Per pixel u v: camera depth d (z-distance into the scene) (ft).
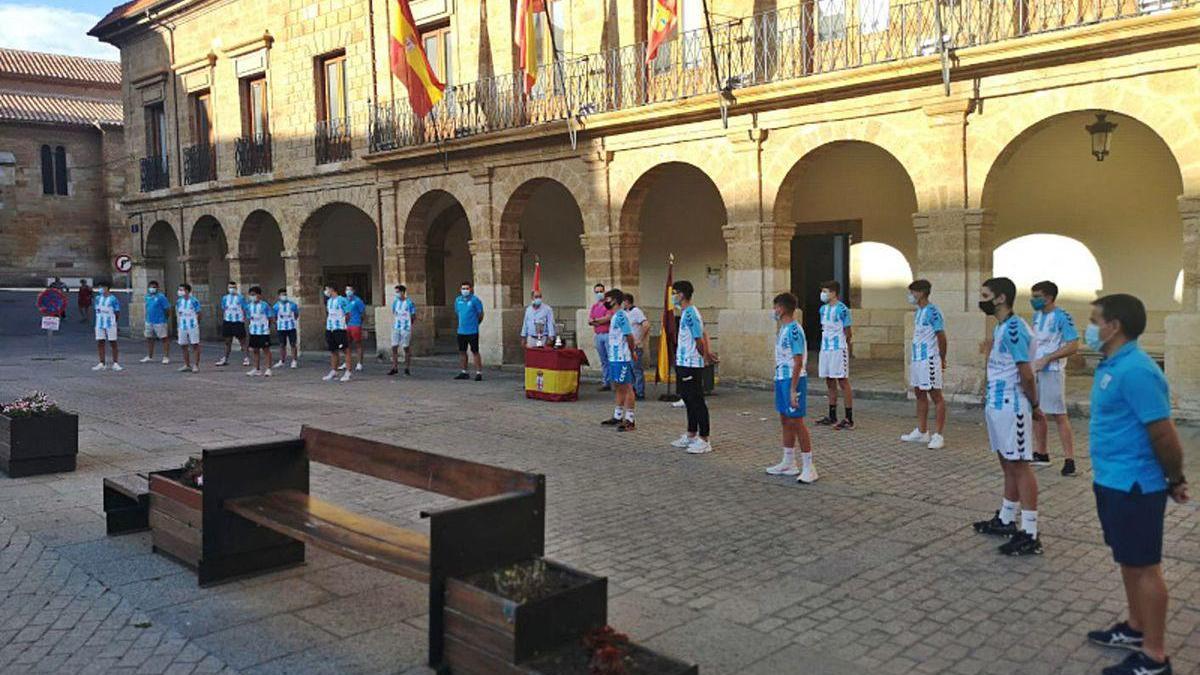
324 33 74.54
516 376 60.29
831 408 38.52
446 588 14.17
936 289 42.78
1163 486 14.44
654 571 20.24
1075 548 21.43
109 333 67.05
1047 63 38.73
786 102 46.70
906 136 43.45
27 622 17.31
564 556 21.40
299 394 52.34
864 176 57.57
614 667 12.14
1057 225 50.14
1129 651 15.60
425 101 60.80
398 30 60.18
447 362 67.10
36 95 151.84
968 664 15.23
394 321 62.28
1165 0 35.50
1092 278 49.19
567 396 47.91
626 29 54.75
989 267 42.24
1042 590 18.69
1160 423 14.03
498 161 61.77
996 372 21.40
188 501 19.88
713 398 47.32
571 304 74.90
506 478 15.99
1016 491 22.15
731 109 48.65
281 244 94.73
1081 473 28.96
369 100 70.90
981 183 41.29
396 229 70.33
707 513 25.11
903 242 56.34
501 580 14.16
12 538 22.79
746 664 15.30
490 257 63.26
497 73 62.90
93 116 151.33
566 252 74.79
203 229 92.07
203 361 74.90
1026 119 39.83
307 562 20.85
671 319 48.01
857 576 19.70
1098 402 15.05
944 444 34.12
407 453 18.04
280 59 78.59
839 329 37.60
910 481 28.45
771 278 49.06
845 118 45.29
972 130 41.39
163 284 99.76
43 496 27.17
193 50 87.45
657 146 53.16
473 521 14.58
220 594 18.78
